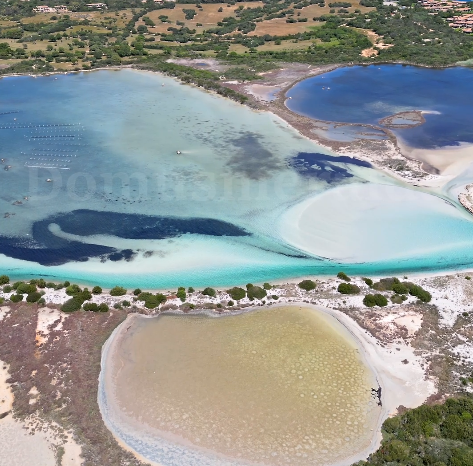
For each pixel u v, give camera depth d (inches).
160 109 4534.9
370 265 2428.6
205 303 2144.4
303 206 2903.5
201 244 2586.1
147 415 1637.6
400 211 2864.2
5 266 2449.6
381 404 1672.0
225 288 2271.2
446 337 1957.4
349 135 3924.7
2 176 3324.3
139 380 1764.3
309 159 3499.0
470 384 1734.7
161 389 1727.4
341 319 2054.6
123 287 2283.5
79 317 2049.7
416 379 1765.5
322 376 1775.3
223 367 1811.0
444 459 1422.2
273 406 1659.7
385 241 2603.3
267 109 4478.3
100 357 1863.9
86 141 3863.2
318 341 1931.6
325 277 2338.8
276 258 2475.4
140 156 3577.8
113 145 3782.0
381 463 1450.5
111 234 2682.1
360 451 1517.0
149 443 1549.0
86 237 2662.4
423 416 1587.1
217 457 1507.1
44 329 1985.7
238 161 3469.5
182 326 2017.7
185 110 4498.0
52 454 1507.1
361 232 2674.7
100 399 1695.4
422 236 2645.2
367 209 2881.4
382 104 4628.4
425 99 4746.6
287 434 1568.7
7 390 1721.2
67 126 4175.7
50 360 1840.6
